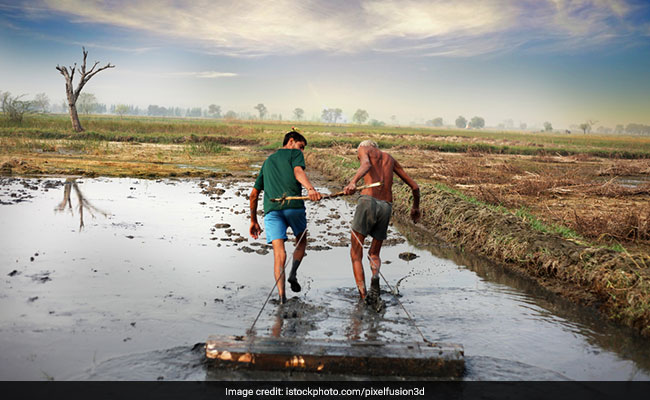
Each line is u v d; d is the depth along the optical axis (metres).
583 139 74.19
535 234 6.52
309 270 5.72
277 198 4.49
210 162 21.16
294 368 3.22
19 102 41.44
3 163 14.72
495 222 7.25
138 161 19.88
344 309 4.46
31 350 3.33
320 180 16.25
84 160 18.89
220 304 4.42
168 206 9.77
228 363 3.21
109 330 3.73
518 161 28.17
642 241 7.68
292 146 4.90
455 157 29.27
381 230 4.82
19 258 5.60
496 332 4.05
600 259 5.30
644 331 4.11
